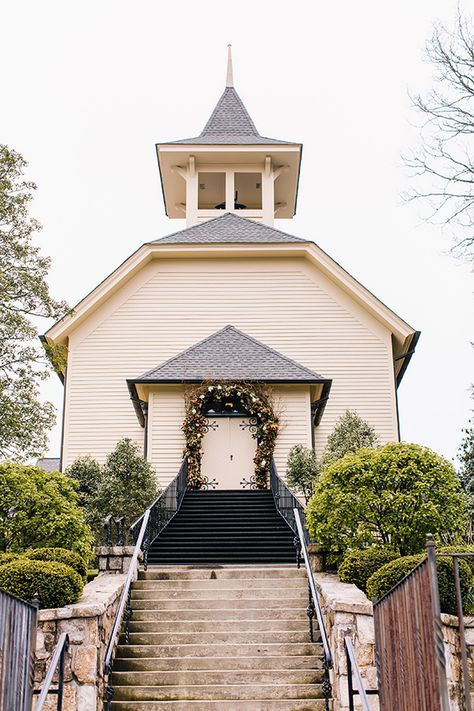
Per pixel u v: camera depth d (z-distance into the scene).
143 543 15.02
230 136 34.41
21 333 18.72
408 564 10.54
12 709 6.64
